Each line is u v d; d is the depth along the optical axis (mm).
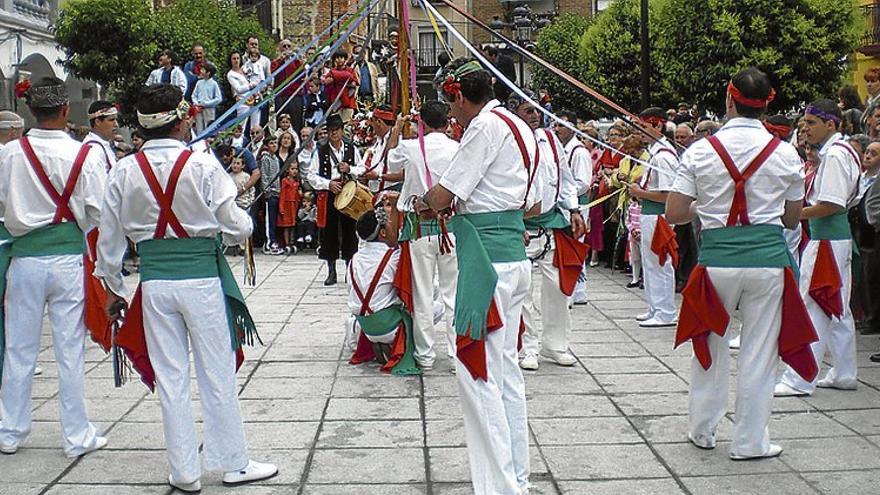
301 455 4766
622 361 6695
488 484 3969
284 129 12750
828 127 5746
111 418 5434
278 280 10586
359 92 12852
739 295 4566
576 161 7863
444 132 6328
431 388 6000
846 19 13961
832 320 5863
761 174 4453
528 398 5770
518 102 6055
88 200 4824
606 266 11664
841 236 5691
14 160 4754
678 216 4645
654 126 7684
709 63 13945
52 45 15977
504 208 4020
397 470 4535
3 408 4844
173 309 4266
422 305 6332
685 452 4754
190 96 13789
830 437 4957
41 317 4844
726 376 4727
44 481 4457
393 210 6355
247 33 17391
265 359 6820
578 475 4453
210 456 4367
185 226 4219
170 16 15766
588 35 18859
